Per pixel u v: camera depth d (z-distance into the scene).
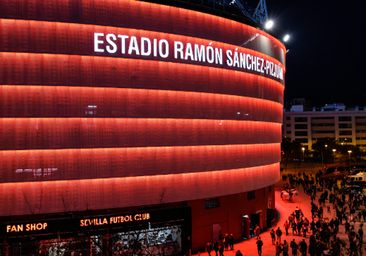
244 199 34.53
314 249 26.27
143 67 26.19
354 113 147.50
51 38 23.50
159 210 26.34
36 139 23.09
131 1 25.80
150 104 26.42
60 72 23.69
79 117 24.11
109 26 24.98
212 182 30.08
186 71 28.25
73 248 23.23
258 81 35.00
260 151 35.81
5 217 22.73
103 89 24.86
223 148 30.92
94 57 24.58
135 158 25.89
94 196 24.53
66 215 23.88
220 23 30.73
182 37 28.05
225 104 31.00
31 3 23.11
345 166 101.12
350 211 41.31
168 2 27.25
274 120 38.81
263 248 30.23
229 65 31.33
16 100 22.73
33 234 22.28
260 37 35.69
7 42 22.58
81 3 24.25
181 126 27.94
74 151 24.05
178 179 27.89
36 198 23.11
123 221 24.81
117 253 23.72
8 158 22.55
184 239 27.78
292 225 35.25
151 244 26.11
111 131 25.05
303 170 104.94
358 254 28.20
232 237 29.89
